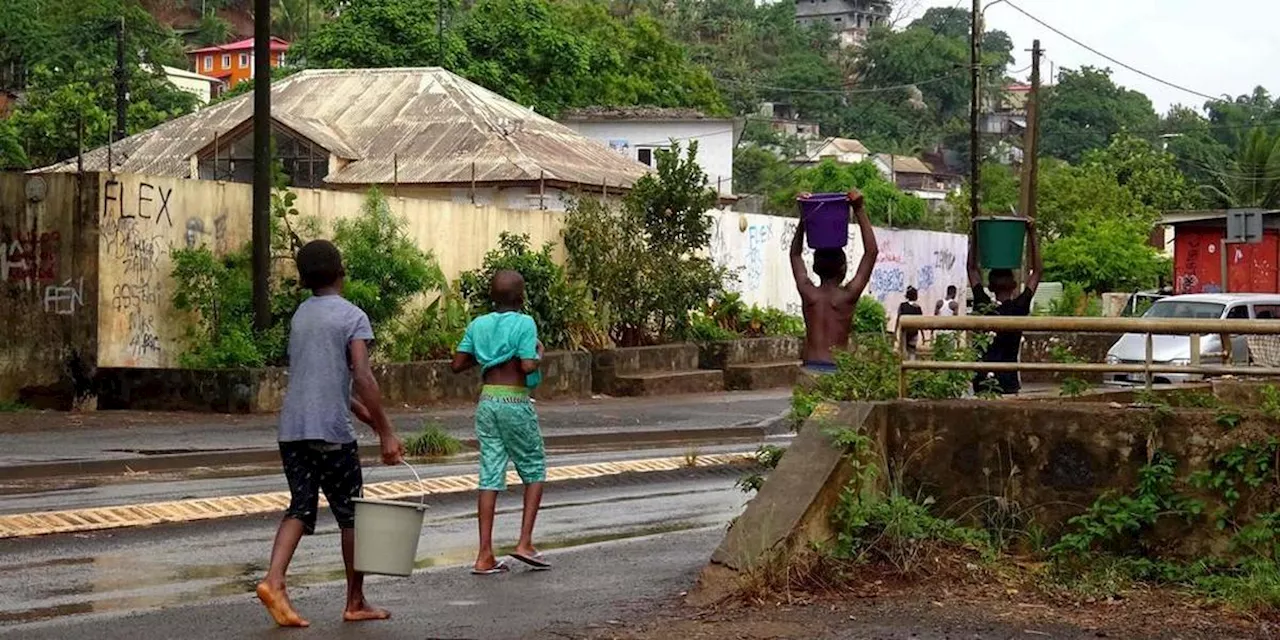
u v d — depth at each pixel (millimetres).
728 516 13070
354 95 39125
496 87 51312
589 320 27609
